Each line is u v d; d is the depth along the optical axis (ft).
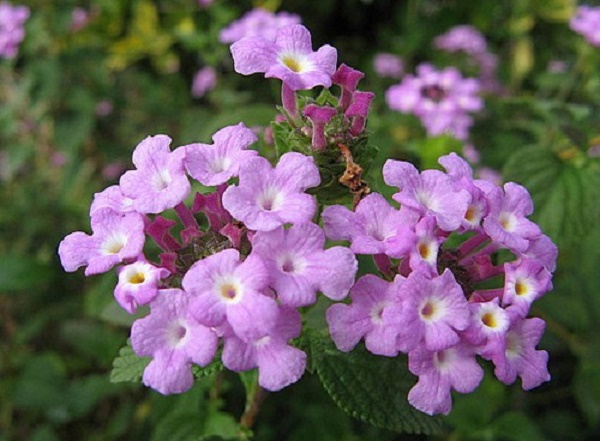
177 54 0.64
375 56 0.64
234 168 0.21
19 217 0.54
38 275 0.46
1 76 0.58
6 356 0.49
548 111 0.36
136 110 0.59
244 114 0.35
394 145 0.44
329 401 0.39
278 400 0.39
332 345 0.23
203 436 0.30
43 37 0.54
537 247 0.22
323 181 0.22
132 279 0.20
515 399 0.43
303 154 0.22
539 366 0.21
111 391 0.44
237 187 0.20
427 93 0.46
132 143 0.58
